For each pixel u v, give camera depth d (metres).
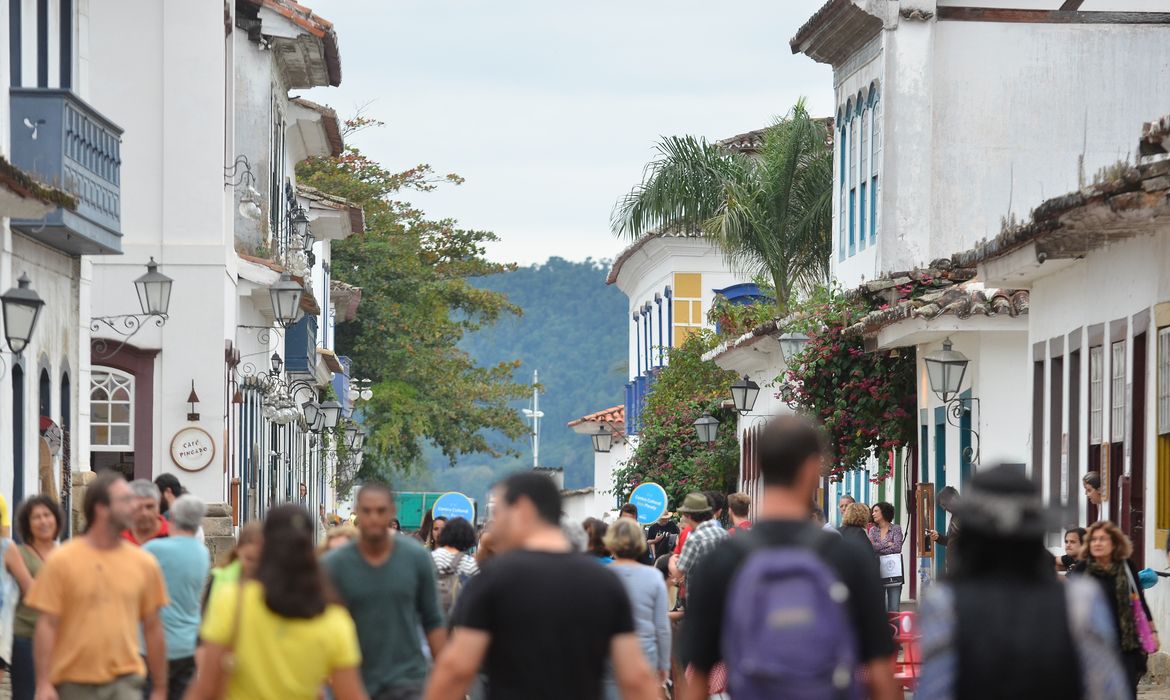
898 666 30.31
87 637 19.84
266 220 63.72
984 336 45.56
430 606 19.06
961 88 59.09
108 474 20.31
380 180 121.00
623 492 85.94
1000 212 58.88
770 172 71.50
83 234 38.78
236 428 58.84
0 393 36.12
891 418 52.00
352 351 114.19
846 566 12.69
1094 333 37.75
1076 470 39.19
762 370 73.50
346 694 15.28
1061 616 11.73
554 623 14.12
